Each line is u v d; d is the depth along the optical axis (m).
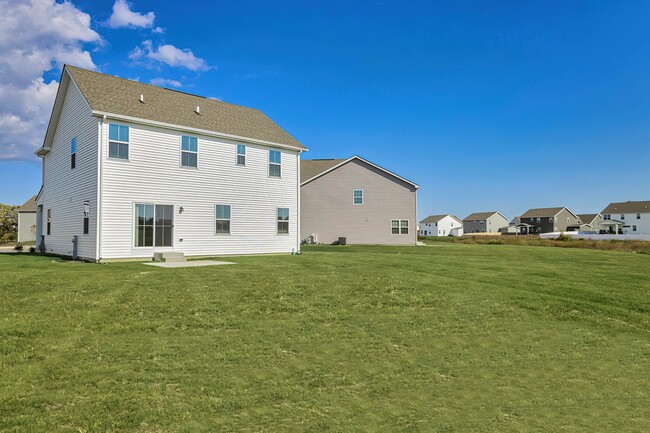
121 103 16.75
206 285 9.92
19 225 40.12
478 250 26.64
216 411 4.38
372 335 7.10
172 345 6.22
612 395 5.11
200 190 18.23
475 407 4.71
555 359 6.31
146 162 16.67
